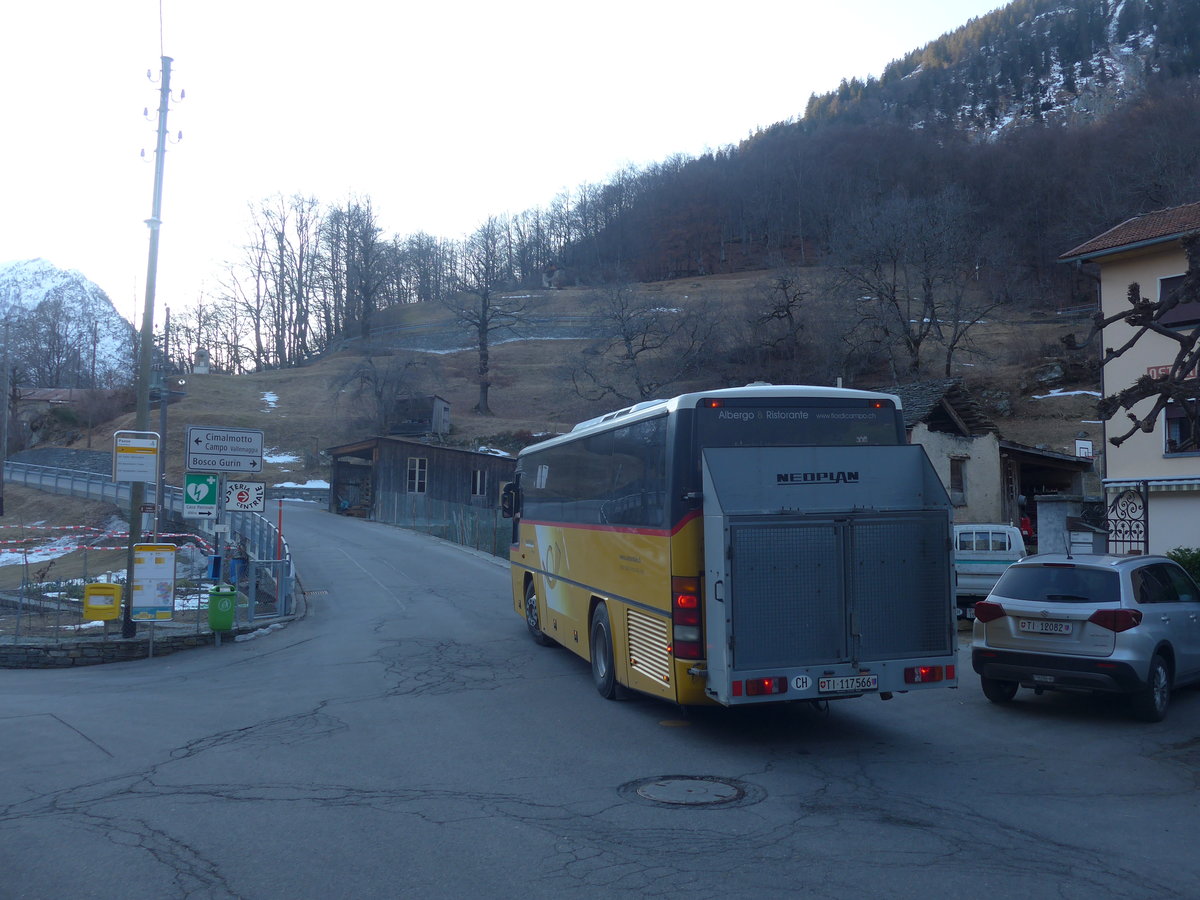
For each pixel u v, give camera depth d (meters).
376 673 12.66
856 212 73.25
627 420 10.28
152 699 11.12
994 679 10.06
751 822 6.29
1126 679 9.16
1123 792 7.06
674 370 60.69
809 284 66.81
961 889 5.09
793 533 8.35
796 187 122.31
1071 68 179.12
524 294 118.94
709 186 138.00
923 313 58.31
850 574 8.45
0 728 9.49
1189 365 10.00
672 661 8.60
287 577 18.75
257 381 92.06
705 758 8.11
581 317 105.31
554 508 13.59
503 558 30.22
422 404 70.19
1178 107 71.88
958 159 97.94
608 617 10.72
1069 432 48.81
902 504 8.73
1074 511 19.81
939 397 30.17
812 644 8.32
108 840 5.95
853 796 6.95
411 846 5.79
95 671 13.81
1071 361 56.88
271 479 61.00
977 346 68.88
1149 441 20.42
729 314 66.31
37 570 33.19
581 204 150.38
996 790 7.11
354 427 72.44
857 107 190.62
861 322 57.97
